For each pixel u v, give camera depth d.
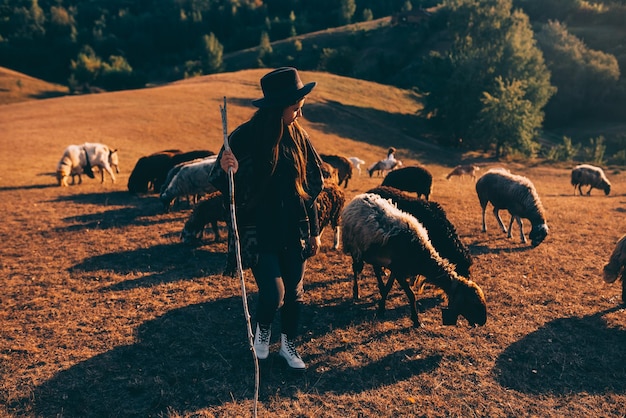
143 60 168.25
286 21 177.25
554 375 4.82
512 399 4.38
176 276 7.43
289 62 128.62
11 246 9.10
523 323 5.98
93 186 17.83
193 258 8.42
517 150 54.91
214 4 196.00
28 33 163.00
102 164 18.94
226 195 3.91
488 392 4.48
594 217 12.98
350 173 17.94
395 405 4.25
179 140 37.19
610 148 71.31
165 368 4.78
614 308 6.51
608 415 4.19
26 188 16.77
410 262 5.71
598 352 5.31
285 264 4.30
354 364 4.91
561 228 11.41
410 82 100.12
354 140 50.06
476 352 5.21
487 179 10.73
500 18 67.56
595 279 7.65
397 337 5.54
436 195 16.39
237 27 185.25
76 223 11.12
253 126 3.88
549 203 16.05
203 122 43.28
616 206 15.67
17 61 152.62
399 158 46.38
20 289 6.85
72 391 4.39
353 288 6.67
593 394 4.51
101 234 10.08
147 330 5.56
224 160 3.52
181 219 11.75
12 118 38.50
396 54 117.19
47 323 5.73
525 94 59.91
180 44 177.25
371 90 74.44
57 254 8.58
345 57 102.25
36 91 109.06
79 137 33.06
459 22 69.56
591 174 24.11
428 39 121.19
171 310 6.11
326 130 51.31
